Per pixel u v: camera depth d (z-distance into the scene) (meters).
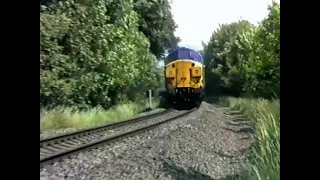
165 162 8.30
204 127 14.87
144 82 31.22
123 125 14.69
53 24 15.29
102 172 7.23
